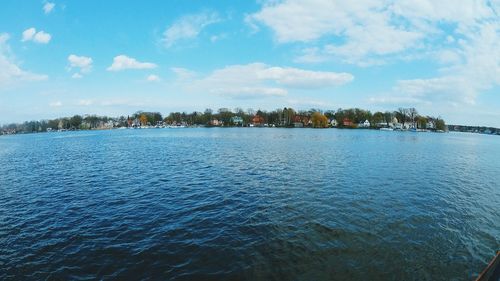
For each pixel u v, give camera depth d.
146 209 24.91
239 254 17.06
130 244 18.34
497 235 20.50
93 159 56.66
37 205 26.42
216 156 57.91
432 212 24.59
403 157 58.47
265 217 22.77
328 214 23.42
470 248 18.36
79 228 20.92
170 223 21.70
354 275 15.13
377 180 35.75
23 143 116.69
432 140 124.81
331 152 64.44
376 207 25.33
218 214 23.55
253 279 14.73
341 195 28.77
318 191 30.20
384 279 14.88
